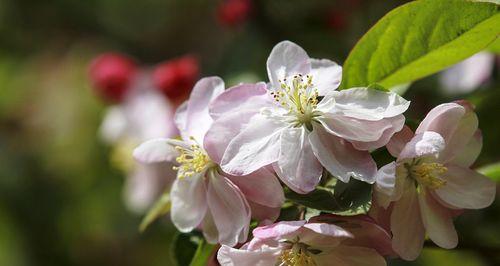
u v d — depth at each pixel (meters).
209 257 0.35
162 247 0.72
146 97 0.57
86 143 0.72
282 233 0.32
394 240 0.34
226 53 0.56
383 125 0.33
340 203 0.33
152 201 0.53
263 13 0.55
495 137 0.43
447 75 0.48
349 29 0.56
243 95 0.35
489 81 0.47
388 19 0.36
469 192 0.34
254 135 0.34
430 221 0.34
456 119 0.33
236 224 0.34
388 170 0.32
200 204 0.35
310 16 0.55
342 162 0.33
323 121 0.34
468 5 0.36
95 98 0.72
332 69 0.35
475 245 0.39
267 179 0.34
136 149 0.36
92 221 0.73
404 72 0.38
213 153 0.34
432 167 0.34
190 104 0.36
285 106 0.34
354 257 0.33
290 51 0.35
